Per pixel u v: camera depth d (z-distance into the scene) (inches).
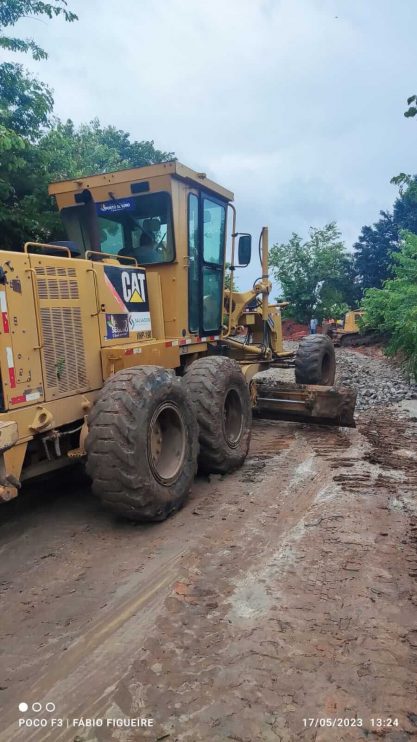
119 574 153.0
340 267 1382.9
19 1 334.3
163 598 139.1
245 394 256.5
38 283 178.2
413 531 175.5
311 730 96.9
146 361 223.3
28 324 173.5
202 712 101.3
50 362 182.4
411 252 607.5
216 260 288.8
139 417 174.9
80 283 197.5
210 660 115.0
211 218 281.1
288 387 312.2
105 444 171.2
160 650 118.6
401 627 125.0
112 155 754.8
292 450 275.4
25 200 324.5
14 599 142.3
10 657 118.6
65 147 377.1
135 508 176.7
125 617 131.6
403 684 107.4
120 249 259.1
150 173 241.1
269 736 95.7
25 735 97.2
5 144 284.5
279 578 147.3
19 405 169.5
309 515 189.8
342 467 244.2
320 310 1337.4
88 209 251.6
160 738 95.7
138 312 232.8
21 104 346.6
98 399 178.7
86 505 207.6
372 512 190.5
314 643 119.3
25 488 227.1
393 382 490.6
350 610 131.5
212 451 228.2
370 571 149.9
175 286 251.1
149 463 179.5
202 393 227.5
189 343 263.1
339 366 634.2
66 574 154.3
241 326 358.6
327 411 301.7
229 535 175.3
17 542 176.6
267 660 114.3
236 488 221.6
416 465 246.2
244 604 135.3
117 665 114.4
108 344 211.9
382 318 736.3
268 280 361.4
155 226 249.0
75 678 111.0
